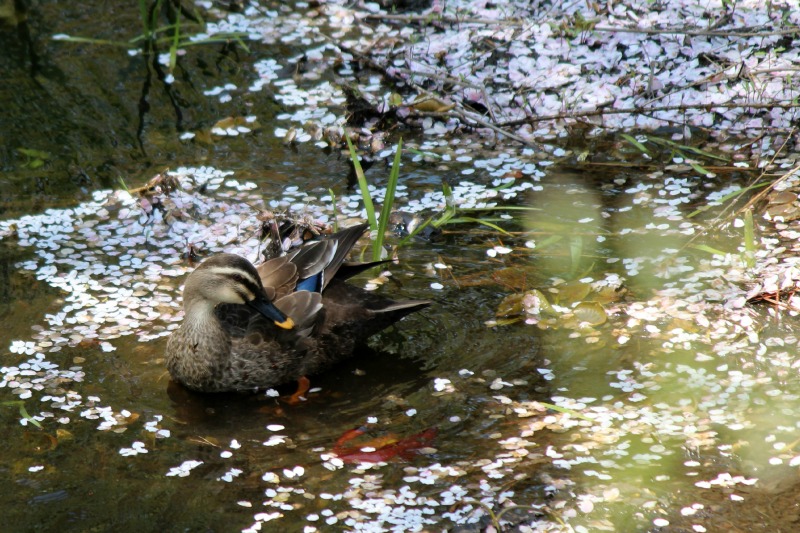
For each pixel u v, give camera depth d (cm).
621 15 1670
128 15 1741
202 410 930
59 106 1482
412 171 1344
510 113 1470
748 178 1288
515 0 1755
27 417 897
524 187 1296
